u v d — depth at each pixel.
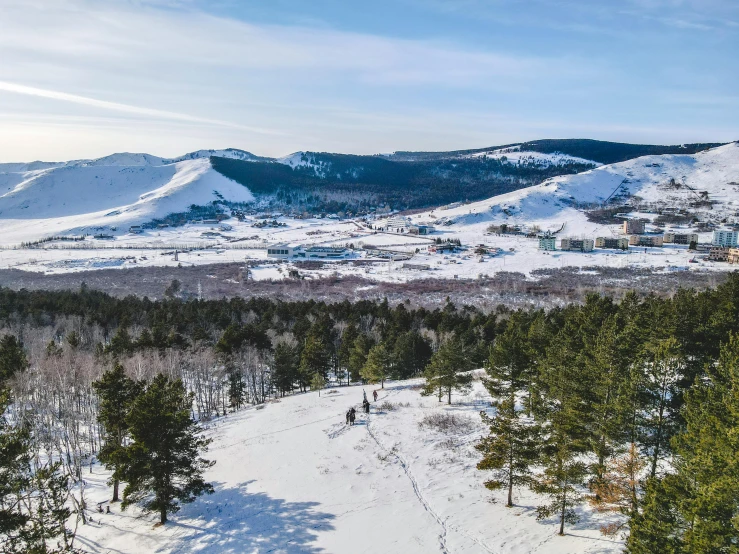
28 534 24.19
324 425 48.97
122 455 32.31
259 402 70.88
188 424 33.31
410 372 73.75
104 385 36.72
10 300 97.06
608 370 30.52
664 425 26.47
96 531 32.59
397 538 28.84
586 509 29.70
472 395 54.88
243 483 37.47
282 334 86.69
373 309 102.81
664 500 19.94
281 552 28.23
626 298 56.06
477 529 29.16
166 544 30.09
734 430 18.53
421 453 40.34
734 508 17.41
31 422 47.69
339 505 33.09
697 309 44.12
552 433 30.59
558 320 65.25
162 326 80.25
